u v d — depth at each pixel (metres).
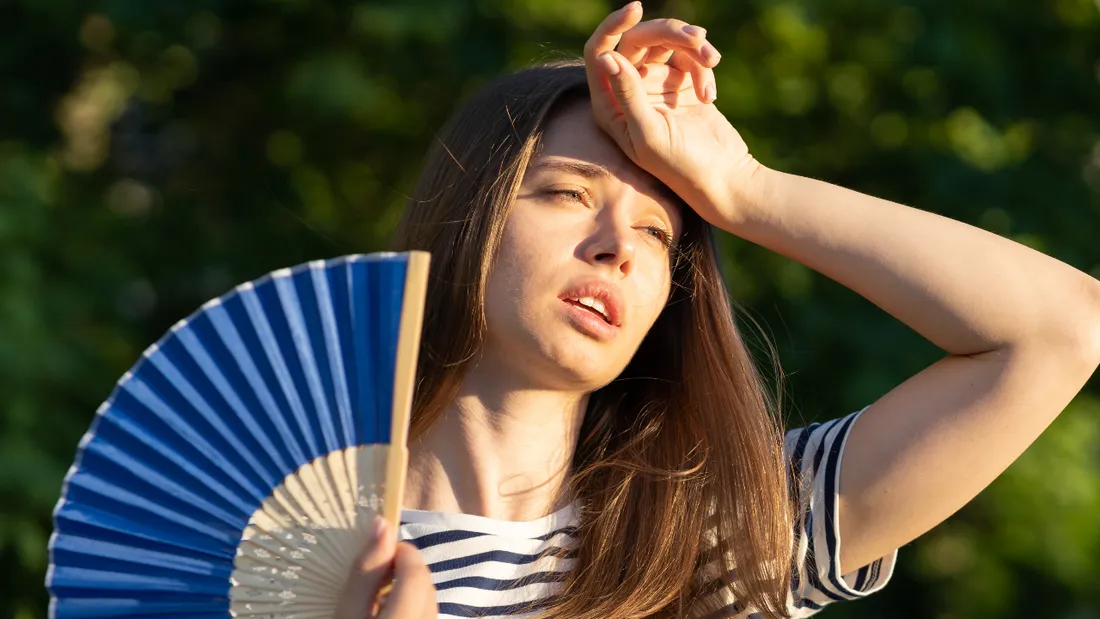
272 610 2.22
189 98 8.54
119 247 7.95
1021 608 8.02
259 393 2.23
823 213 2.83
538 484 2.76
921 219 2.85
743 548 2.82
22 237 7.26
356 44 7.50
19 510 6.64
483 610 2.63
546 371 2.65
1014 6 8.05
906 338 7.34
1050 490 7.79
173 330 2.24
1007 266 2.81
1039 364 2.78
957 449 2.80
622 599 2.74
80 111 8.60
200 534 2.22
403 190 8.13
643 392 3.04
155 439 2.22
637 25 2.78
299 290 2.25
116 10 7.64
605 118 2.73
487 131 2.83
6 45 8.18
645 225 2.77
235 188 8.44
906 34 7.80
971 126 8.14
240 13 7.79
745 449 2.90
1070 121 8.23
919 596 8.20
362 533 2.21
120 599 2.21
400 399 2.22
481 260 2.68
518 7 7.21
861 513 2.86
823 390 7.28
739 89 7.55
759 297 7.53
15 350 6.76
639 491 2.89
